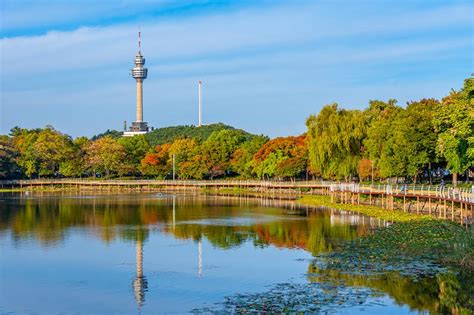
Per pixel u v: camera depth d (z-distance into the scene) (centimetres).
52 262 4956
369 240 5359
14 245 5844
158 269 4606
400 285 3784
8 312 3547
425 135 8312
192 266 4691
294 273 4291
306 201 11256
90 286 4112
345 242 5534
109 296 3847
